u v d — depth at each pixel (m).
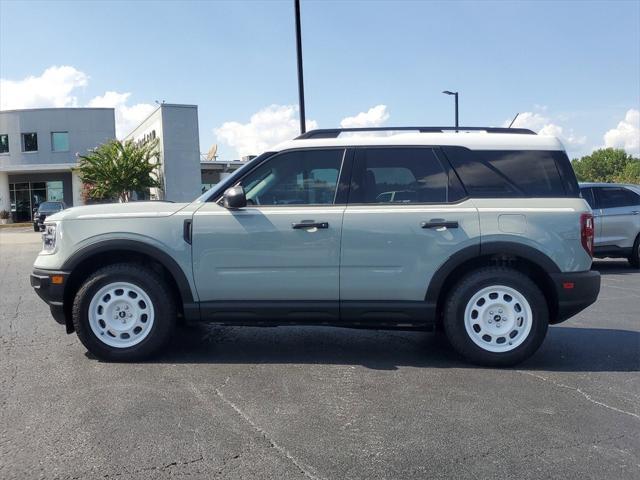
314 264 5.10
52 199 43.50
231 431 3.76
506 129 5.54
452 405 4.23
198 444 3.56
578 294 5.04
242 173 5.33
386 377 4.87
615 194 12.16
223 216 5.14
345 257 5.09
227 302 5.18
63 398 4.32
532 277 5.35
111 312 5.24
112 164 30.50
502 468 3.29
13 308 8.05
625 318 7.34
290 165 5.32
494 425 3.87
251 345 5.91
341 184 5.24
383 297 5.14
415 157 5.27
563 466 3.32
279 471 3.25
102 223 5.17
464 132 5.46
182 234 5.13
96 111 43.47
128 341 5.25
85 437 3.65
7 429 3.78
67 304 5.30
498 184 5.19
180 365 5.18
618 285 10.13
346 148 5.30
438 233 5.05
